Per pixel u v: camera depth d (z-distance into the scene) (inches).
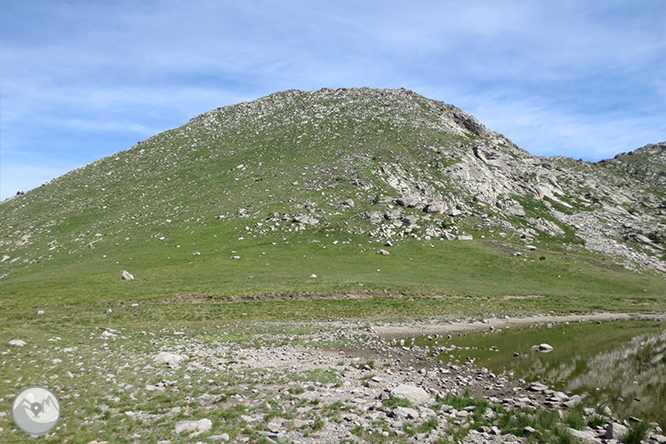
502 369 933.8
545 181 6156.5
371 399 668.1
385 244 3410.4
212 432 486.0
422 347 1195.3
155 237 3567.9
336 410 591.8
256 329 1473.9
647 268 3435.0
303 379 786.2
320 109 7751.0
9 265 3083.2
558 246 3912.4
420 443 485.1
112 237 3631.9
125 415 533.0
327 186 4665.4
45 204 4832.7
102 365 828.6
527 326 1594.5
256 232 3624.5
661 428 578.2
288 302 1950.1
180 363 885.8
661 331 1480.1
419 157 5703.7
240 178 5108.3
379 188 4650.6
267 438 474.3
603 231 4753.9
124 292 2053.4
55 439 439.5
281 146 6190.9
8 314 1636.3
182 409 570.3
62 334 1229.1
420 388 718.5
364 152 5698.8
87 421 502.0
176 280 2356.1
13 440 424.8
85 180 5639.8
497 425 566.9
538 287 2556.6
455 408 638.5
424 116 7303.2
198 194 4719.5
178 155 6304.1
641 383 823.1
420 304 1969.7
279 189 4630.9
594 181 6929.1
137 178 5511.8
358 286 2220.7
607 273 2987.2
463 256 3181.6
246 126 7426.2
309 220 3794.3
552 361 1013.2
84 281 2341.3
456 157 5718.5
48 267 2930.6
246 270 2667.3
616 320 1769.2
